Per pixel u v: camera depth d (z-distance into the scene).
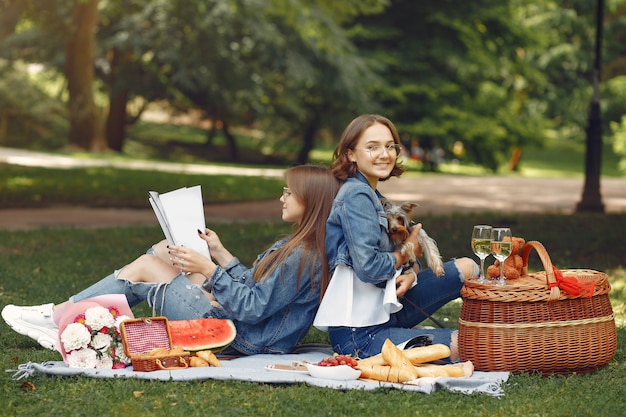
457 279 5.11
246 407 4.19
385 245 4.89
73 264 9.32
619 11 48.41
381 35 37.16
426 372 4.64
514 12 40.19
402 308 5.14
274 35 34.00
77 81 34.00
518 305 4.70
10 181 20.98
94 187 20.52
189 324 5.01
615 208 19.19
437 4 37.19
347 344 4.96
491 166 41.09
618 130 43.72
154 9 34.81
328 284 4.97
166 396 4.34
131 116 44.03
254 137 48.22
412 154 39.31
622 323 6.62
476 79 40.03
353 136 5.04
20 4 23.11
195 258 4.94
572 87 49.03
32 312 5.29
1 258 9.59
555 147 56.78
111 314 4.90
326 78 35.97
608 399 4.34
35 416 4.07
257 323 5.12
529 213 16.45
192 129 49.19
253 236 12.34
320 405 4.19
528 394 4.41
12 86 38.88
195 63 35.44
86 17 32.81
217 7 33.44
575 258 10.44
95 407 4.14
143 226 13.57
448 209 18.38
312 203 4.99
